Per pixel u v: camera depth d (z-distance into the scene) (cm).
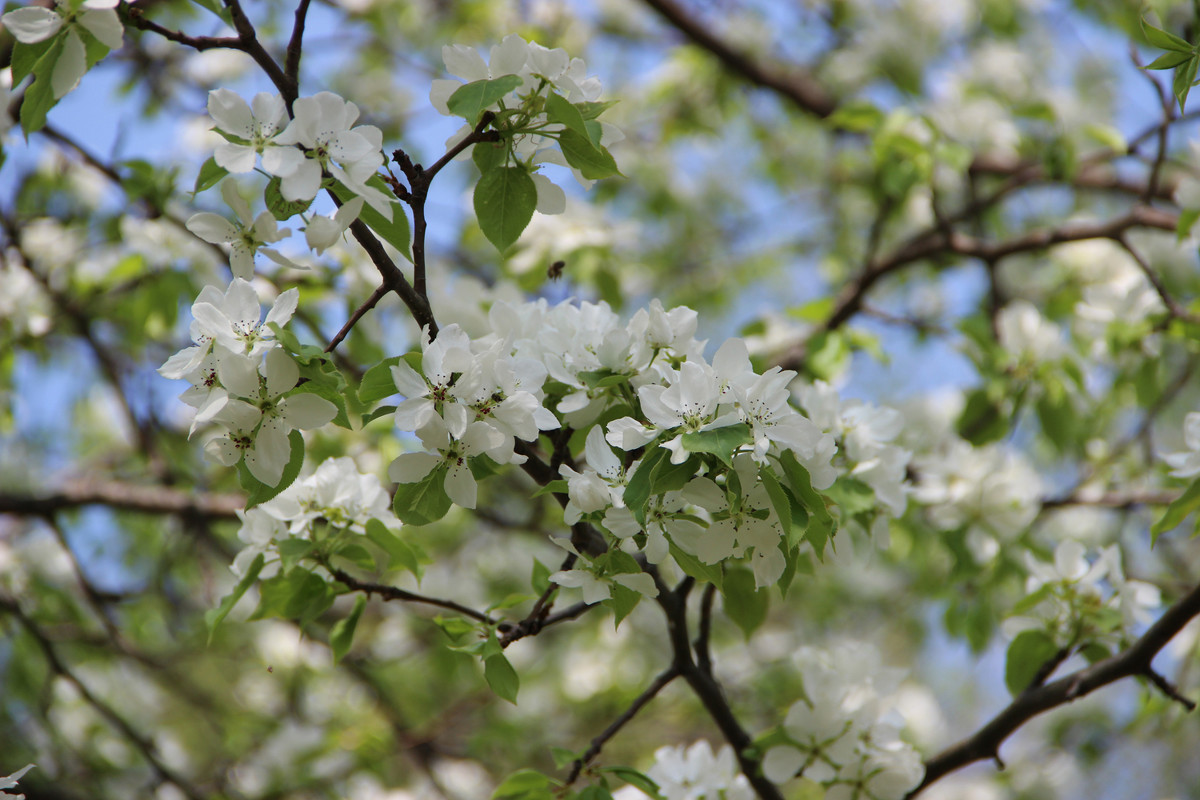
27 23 189
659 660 622
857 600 698
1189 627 419
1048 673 282
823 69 669
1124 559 486
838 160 705
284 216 190
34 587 524
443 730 548
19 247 470
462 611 228
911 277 683
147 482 546
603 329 220
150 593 557
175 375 177
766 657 681
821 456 189
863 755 249
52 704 567
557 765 242
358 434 426
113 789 565
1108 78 677
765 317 476
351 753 515
